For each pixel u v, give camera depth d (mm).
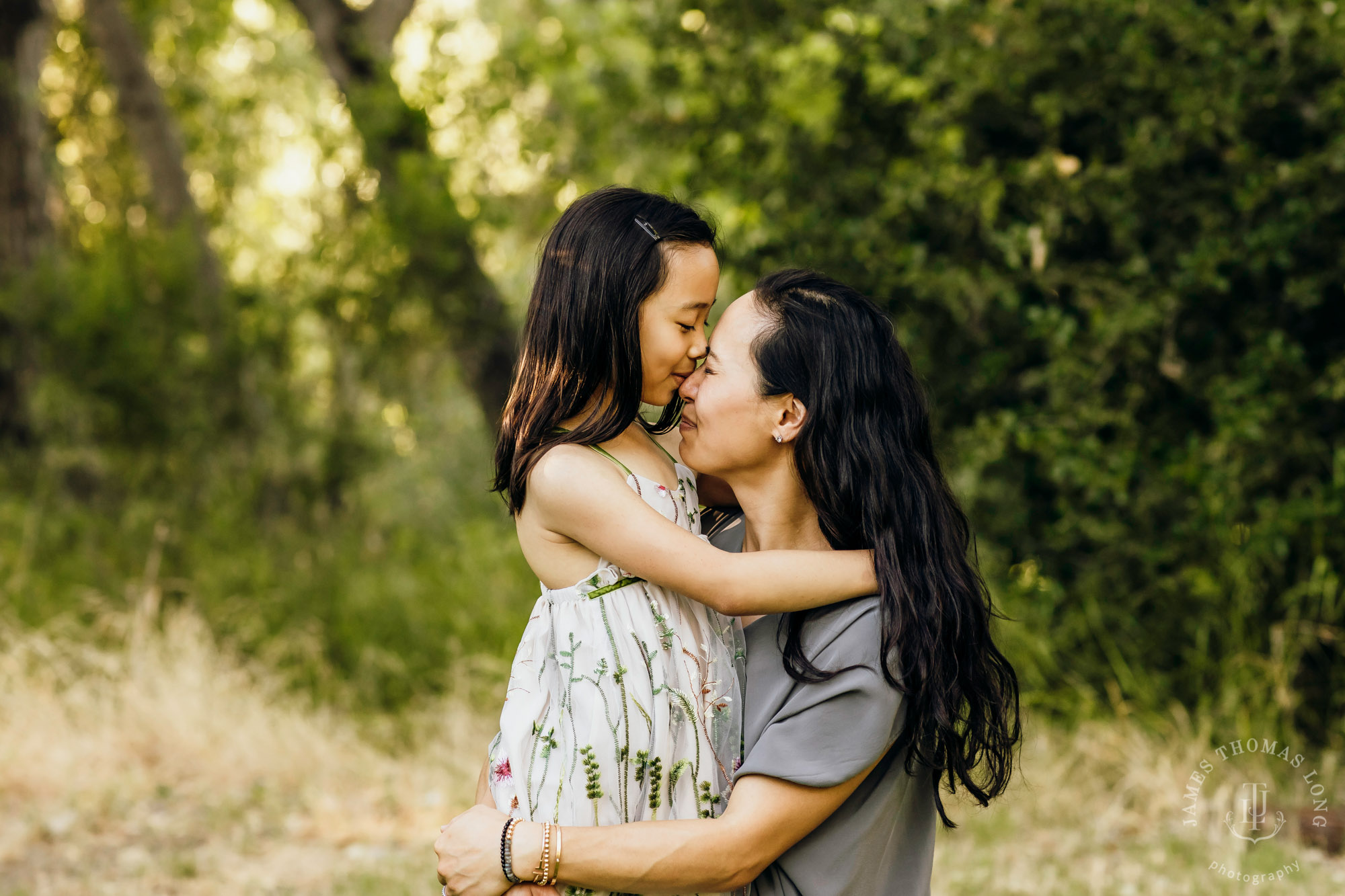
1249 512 4555
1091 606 4754
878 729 1480
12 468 7332
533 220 8234
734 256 5098
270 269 10531
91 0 8812
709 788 1591
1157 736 4449
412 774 5008
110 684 5633
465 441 10312
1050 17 4578
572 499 1594
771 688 1599
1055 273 4609
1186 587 4637
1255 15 4281
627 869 1444
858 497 1574
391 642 6047
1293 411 4410
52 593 6270
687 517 1731
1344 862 3734
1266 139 4562
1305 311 4527
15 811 4613
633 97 6988
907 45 4895
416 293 7105
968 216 4816
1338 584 4441
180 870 4031
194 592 6238
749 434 1619
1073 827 4074
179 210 8914
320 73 11828
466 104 7527
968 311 4910
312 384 8039
